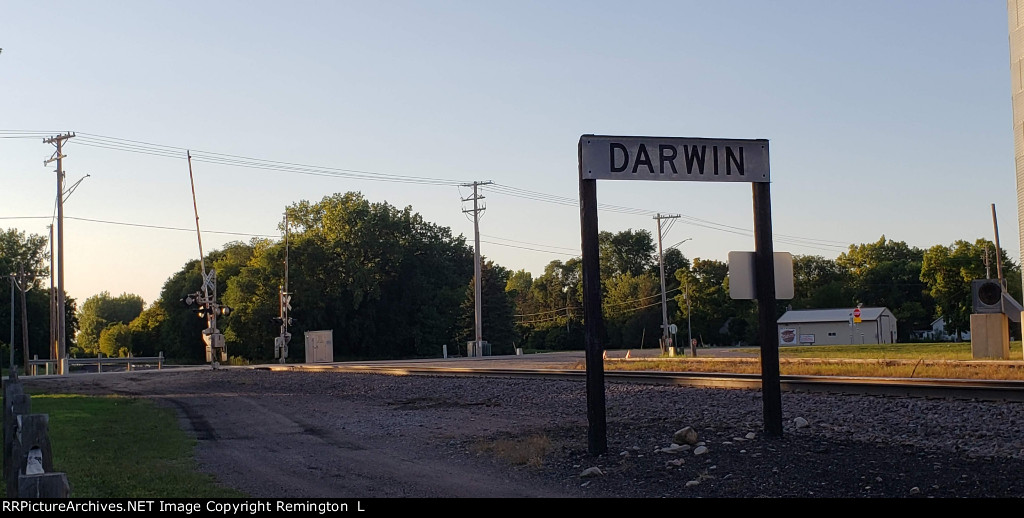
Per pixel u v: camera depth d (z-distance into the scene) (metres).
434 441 14.74
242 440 15.13
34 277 101.38
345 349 95.50
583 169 12.35
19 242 105.38
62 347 54.84
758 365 32.97
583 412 19.03
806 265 125.94
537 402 21.53
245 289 87.06
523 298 151.62
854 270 123.62
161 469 11.29
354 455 13.08
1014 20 27.67
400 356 99.31
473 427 16.70
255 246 103.56
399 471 11.39
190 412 20.83
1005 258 98.75
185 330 94.88
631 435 14.37
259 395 26.83
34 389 32.09
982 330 33.00
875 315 93.00
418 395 25.44
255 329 86.38
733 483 9.75
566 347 119.12
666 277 130.75
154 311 111.88
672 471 10.69
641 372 26.02
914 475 9.88
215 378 37.12
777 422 13.14
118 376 42.06
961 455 11.45
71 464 11.49
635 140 12.55
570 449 12.84
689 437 12.65
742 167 12.97
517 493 9.66
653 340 115.06
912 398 17.62
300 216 98.00
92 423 17.73
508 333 101.88
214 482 10.34
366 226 95.62
